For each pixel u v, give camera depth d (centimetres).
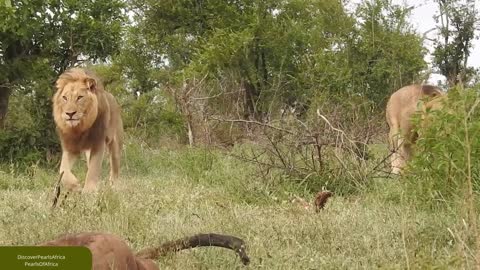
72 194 918
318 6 2709
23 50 1594
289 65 2742
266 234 729
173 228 743
